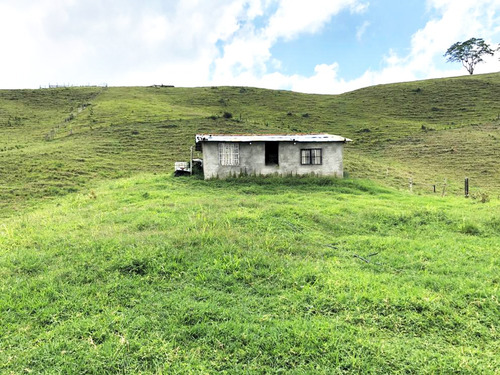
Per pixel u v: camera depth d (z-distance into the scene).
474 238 10.17
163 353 4.72
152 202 15.72
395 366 4.54
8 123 44.84
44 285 6.57
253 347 4.85
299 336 5.03
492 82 69.56
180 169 24.08
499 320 5.58
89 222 12.09
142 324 5.33
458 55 97.19
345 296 6.17
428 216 12.38
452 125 48.62
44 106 55.62
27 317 5.57
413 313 5.71
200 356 4.71
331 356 4.68
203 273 7.03
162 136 40.00
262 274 7.08
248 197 16.67
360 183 21.77
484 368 4.47
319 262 7.89
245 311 5.74
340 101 69.44
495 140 38.81
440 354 4.75
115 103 56.50
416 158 35.97
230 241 8.72
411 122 52.12
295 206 13.63
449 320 5.56
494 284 6.83
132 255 7.64
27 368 4.47
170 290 6.49
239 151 22.56
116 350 4.74
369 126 50.75
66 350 4.78
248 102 67.31
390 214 12.62
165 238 8.95
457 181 27.77
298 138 23.25
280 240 9.30
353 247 9.23
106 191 19.77
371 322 5.50
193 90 76.50
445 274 7.50
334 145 23.09
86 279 6.84
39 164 27.61
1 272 7.14
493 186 26.09
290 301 6.09
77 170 27.06
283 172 22.89
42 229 11.35
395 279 7.14
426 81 78.81
